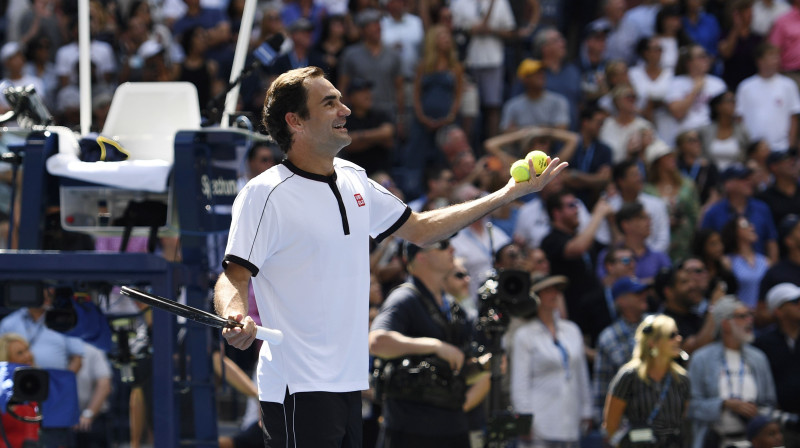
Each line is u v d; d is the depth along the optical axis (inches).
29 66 1739.7
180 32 1690.5
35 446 687.1
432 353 749.9
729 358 975.6
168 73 1528.1
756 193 1380.4
